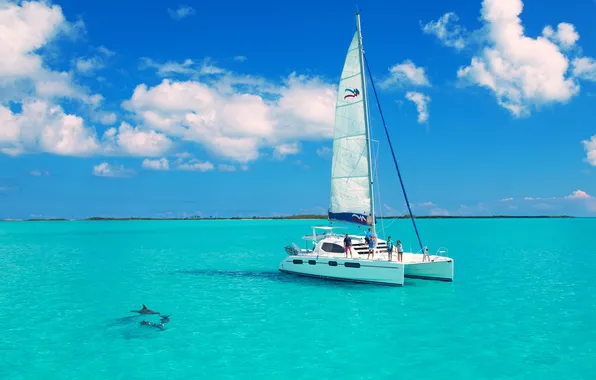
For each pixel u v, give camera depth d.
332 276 25.16
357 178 25.39
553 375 12.06
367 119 25.08
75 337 15.88
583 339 15.03
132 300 21.97
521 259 37.16
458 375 12.11
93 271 32.50
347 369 12.61
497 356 13.52
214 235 85.12
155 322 17.75
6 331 16.70
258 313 18.98
